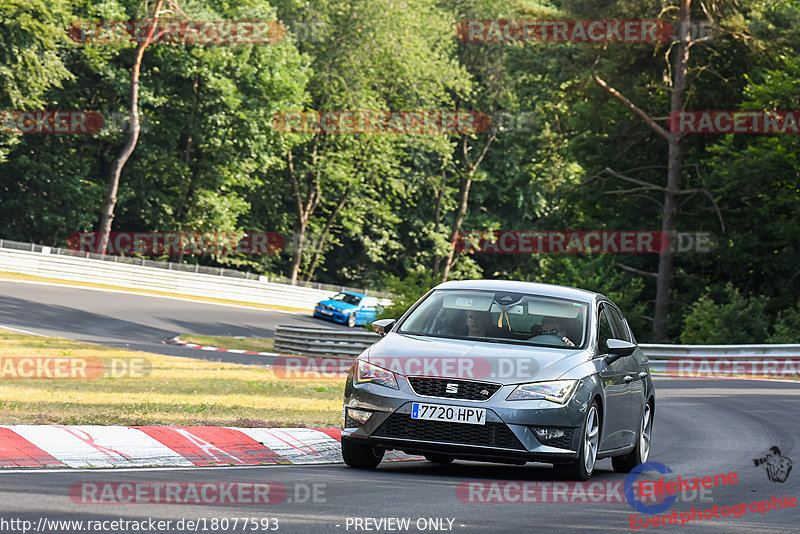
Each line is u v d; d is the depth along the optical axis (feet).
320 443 133.80
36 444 108.47
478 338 118.52
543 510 91.86
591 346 119.85
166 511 79.61
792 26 500.74
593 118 549.54
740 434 183.93
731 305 433.48
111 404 164.14
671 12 518.37
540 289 127.95
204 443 121.60
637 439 135.85
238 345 428.97
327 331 408.87
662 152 565.94
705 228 541.34
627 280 561.02
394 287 461.37
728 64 536.01
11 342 326.03
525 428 108.37
